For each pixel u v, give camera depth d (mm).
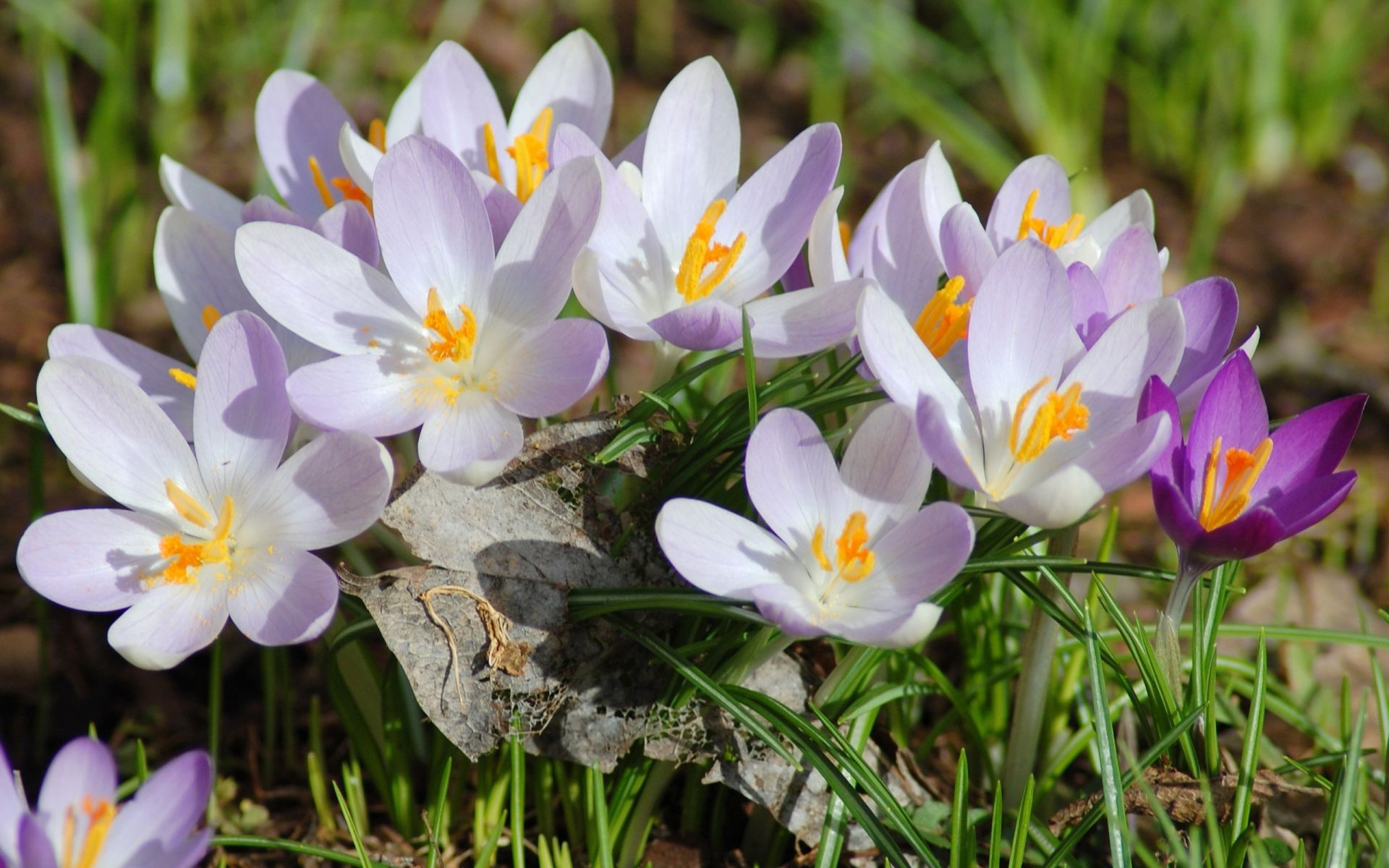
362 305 672
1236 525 653
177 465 667
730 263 683
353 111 1170
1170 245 1115
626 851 697
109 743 745
